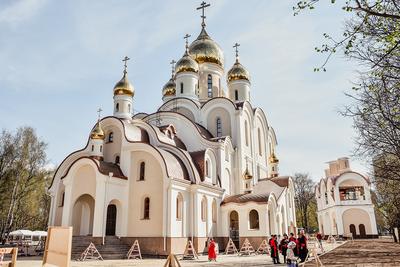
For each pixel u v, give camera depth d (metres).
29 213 46.94
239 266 19.25
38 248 32.53
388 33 9.32
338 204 59.44
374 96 12.92
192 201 28.38
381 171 17.84
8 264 12.16
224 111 39.69
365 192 59.47
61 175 31.11
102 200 25.61
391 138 14.23
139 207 27.33
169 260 11.01
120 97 34.72
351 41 8.86
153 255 25.20
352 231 58.88
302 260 15.80
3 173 41.44
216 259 23.91
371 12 7.76
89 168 27.44
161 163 27.03
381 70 10.99
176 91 42.84
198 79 43.62
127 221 27.27
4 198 41.84
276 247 20.94
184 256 24.23
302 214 75.38
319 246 31.14
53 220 29.91
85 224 29.44
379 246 35.66
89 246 22.86
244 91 44.03
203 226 29.31
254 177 40.19
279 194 36.50
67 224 26.70
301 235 16.08
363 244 40.66
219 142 34.09
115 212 27.77
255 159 41.44
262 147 45.19
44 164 44.66
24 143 42.94
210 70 44.81
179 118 36.56
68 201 27.23
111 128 31.61
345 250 30.86
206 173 31.44
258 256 26.67
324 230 66.69
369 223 58.38
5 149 42.09
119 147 30.59
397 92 11.91
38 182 44.12
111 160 30.70
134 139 29.86
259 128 45.78
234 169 36.78
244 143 39.12
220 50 46.53
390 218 41.16
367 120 14.23
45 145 45.03
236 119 38.44
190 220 28.03
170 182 26.11
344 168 66.12
